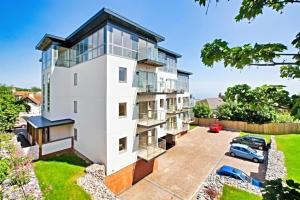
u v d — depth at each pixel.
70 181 10.26
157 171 16.02
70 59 16.36
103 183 11.13
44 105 18.45
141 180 14.39
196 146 23.12
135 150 13.91
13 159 10.52
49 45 16.36
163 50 21.08
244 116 31.88
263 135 28.08
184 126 27.91
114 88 12.24
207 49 2.94
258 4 2.35
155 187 13.46
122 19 12.08
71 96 16.28
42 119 17.16
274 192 2.10
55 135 15.98
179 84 27.17
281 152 18.34
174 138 23.41
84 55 14.18
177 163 17.84
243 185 10.56
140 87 14.29
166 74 22.14
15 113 23.17
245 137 23.50
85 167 12.16
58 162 12.74
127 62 13.20
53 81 15.81
